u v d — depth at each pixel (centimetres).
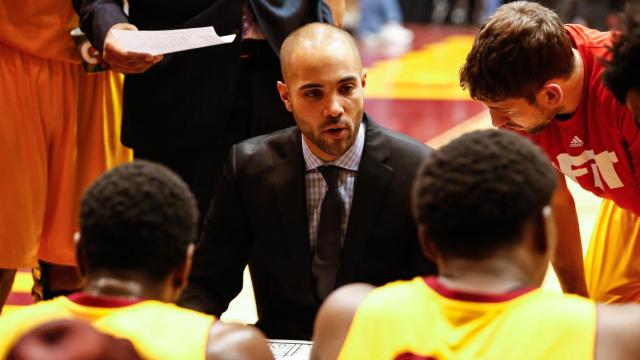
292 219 766
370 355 479
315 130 734
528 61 732
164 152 991
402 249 755
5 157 970
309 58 721
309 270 766
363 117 775
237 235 795
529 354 455
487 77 746
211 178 999
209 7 958
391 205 748
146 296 490
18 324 481
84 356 346
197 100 967
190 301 777
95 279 491
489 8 4603
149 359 459
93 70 976
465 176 470
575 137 795
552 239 486
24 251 991
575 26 792
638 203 830
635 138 766
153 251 485
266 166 775
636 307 468
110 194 484
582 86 767
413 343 470
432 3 4844
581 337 457
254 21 977
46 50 975
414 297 483
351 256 754
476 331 463
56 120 1005
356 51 744
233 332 485
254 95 984
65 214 1028
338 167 758
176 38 853
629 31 630
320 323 505
